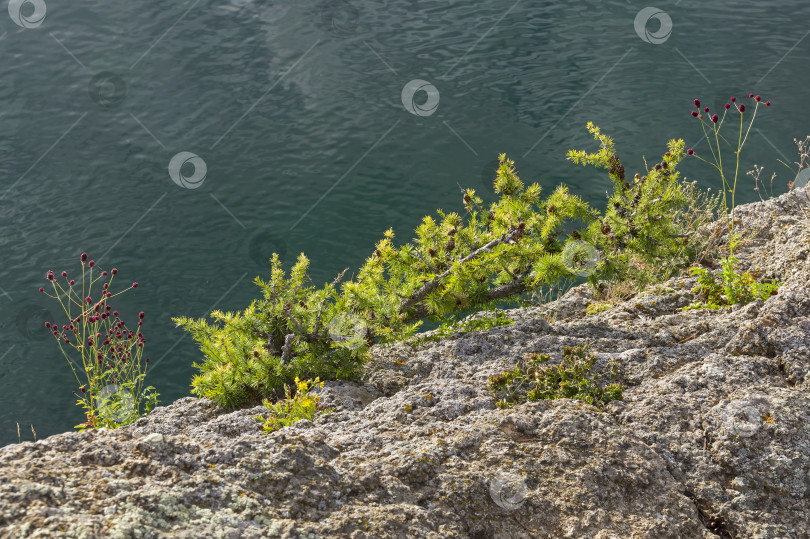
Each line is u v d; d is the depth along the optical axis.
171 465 2.53
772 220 6.95
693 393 3.61
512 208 5.68
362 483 2.69
